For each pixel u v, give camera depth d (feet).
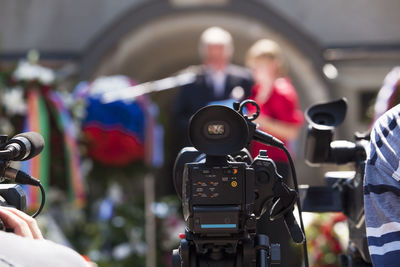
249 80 27.53
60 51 44.96
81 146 27.91
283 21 41.57
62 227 28.17
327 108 13.07
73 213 28.89
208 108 9.50
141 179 29.35
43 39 45.06
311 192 13.41
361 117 41.45
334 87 41.45
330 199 13.35
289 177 21.36
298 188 12.50
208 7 42.09
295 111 25.23
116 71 42.39
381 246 9.41
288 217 10.92
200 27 42.60
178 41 43.55
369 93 41.68
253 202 9.64
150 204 28.27
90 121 28.07
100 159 28.55
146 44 42.73
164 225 30.25
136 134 28.50
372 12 43.47
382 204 9.48
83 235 29.14
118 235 29.63
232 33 42.60
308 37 41.32
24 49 44.96
